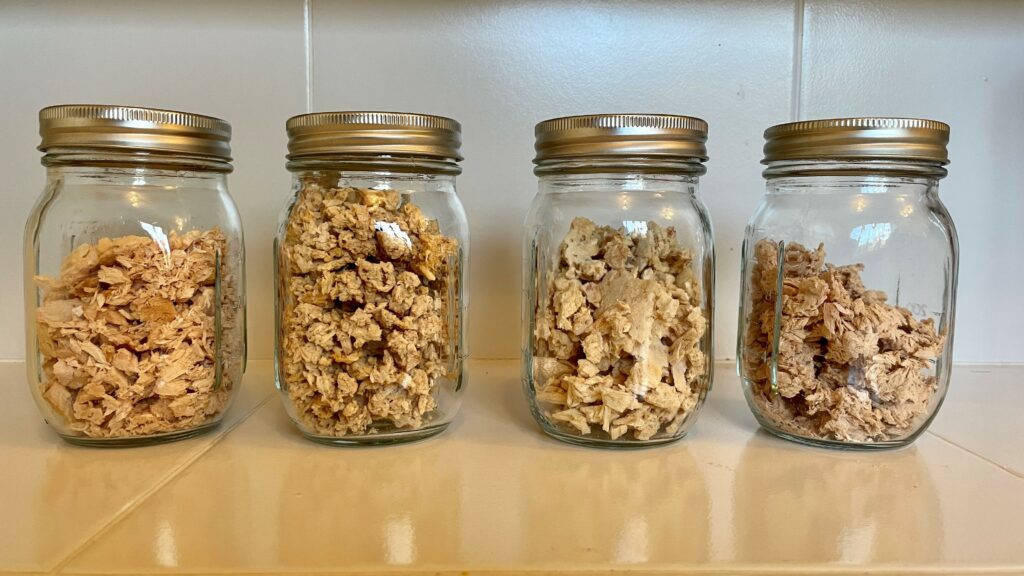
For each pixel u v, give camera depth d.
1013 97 0.81
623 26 0.80
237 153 0.79
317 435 0.56
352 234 0.54
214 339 0.58
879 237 0.58
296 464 0.52
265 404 0.68
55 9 0.77
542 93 0.80
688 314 0.56
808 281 0.56
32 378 0.57
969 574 0.37
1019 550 0.39
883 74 0.81
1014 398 0.72
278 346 0.59
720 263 0.83
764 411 0.59
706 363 0.58
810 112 0.81
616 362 0.55
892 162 0.54
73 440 0.56
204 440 0.58
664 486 0.48
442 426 0.59
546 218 0.59
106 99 0.79
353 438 0.56
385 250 0.54
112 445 0.56
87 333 0.54
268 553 0.38
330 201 0.55
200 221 0.58
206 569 0.36
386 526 0.41
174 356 0.55
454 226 0.59
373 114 0.53
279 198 0.80
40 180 0.80
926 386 0.57
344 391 0.54
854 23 0.80
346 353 0.54
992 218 0.82
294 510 0.44
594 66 0.80
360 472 0.51
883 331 0.55
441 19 0.79
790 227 0.60
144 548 0.39
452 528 0.41
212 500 0.45
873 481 0.50
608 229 0.57
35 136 0.79
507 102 0.80
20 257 0.82
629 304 0.54
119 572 0.36
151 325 0.55
